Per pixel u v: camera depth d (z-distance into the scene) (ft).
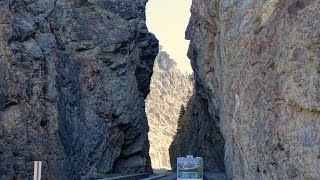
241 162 68.74
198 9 122.42
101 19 125.80
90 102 114.52
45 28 94.68
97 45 121.19
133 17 136.67
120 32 128.47
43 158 80.79
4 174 71.82
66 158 89.76
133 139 139.03
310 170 39.60
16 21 85.30
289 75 44.34
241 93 67.00
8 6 82.23
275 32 51.06
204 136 158.81
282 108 46.21
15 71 80.02
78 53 116.47
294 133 42.86
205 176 118.93
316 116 39.52
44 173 80.02
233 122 72.84
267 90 51.44
